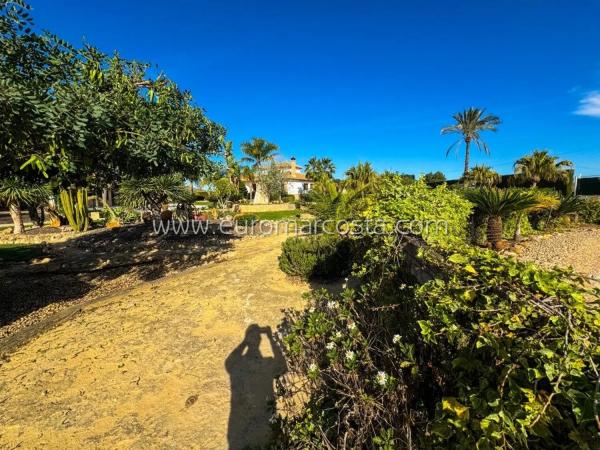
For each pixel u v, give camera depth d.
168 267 7.96
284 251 5.92
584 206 12.63
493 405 1.02
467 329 1.39
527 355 1.14
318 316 2.55
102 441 2.31
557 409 0.98
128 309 4.63
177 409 2.60
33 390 2.87
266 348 3.46
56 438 2.35
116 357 3.37
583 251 7.60
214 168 5.58
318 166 48.41
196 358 3.31
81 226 14.11
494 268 1.50
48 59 3.31
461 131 30.58
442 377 1.66
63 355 3.43
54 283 6.73
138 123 3.53
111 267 7.99
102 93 3.43
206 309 4.53
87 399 2.74
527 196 7.51
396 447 1.49
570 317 1.13
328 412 1.94
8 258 8.86
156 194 12.88
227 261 7.62
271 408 2.37
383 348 2.11
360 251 4.61
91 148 3.45
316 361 2.36
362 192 8.22
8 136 2.80
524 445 0.97
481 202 7.84
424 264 2.62
